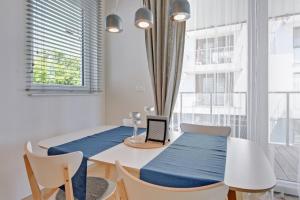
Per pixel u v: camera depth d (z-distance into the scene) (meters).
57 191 1.31
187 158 1.17
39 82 2.12
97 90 2.96
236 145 1.44
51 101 2.23
